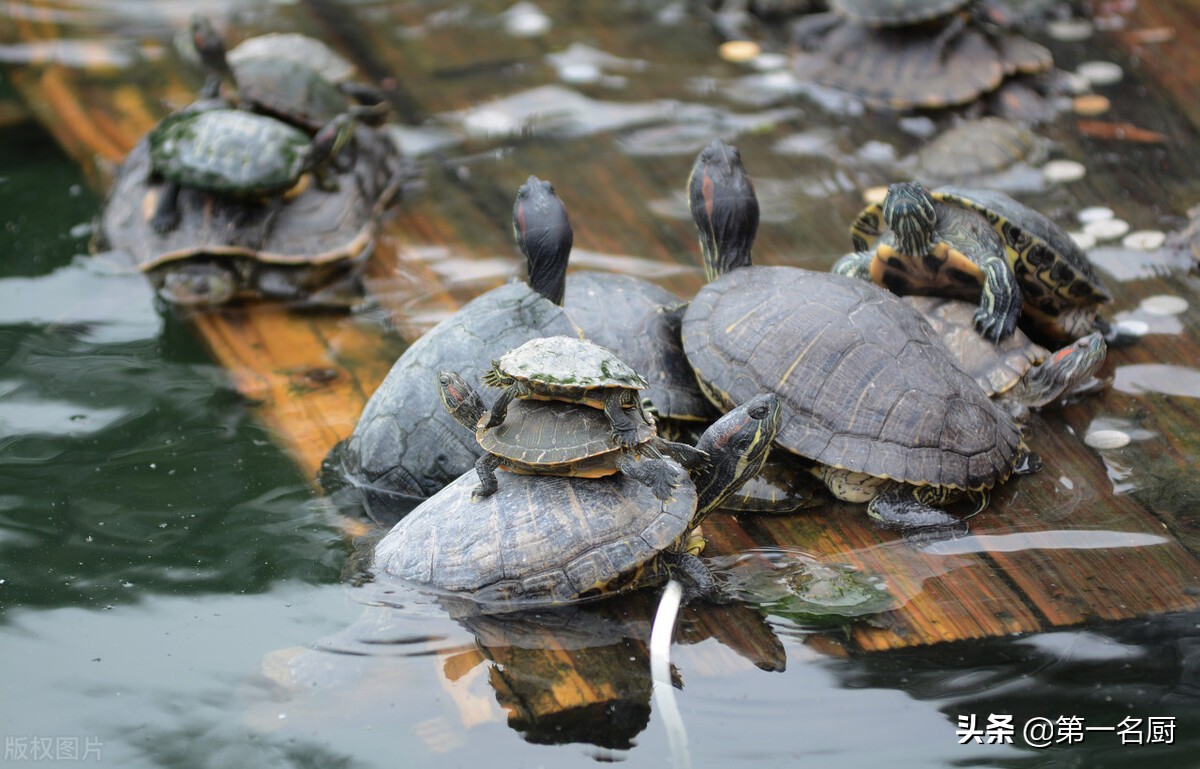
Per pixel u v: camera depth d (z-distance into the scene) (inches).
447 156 301.3
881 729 138.0
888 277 219.6
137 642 154.7
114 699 145.3
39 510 180.9
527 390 145.1
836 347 179.2
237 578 167.0
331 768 134.3
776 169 287.9
